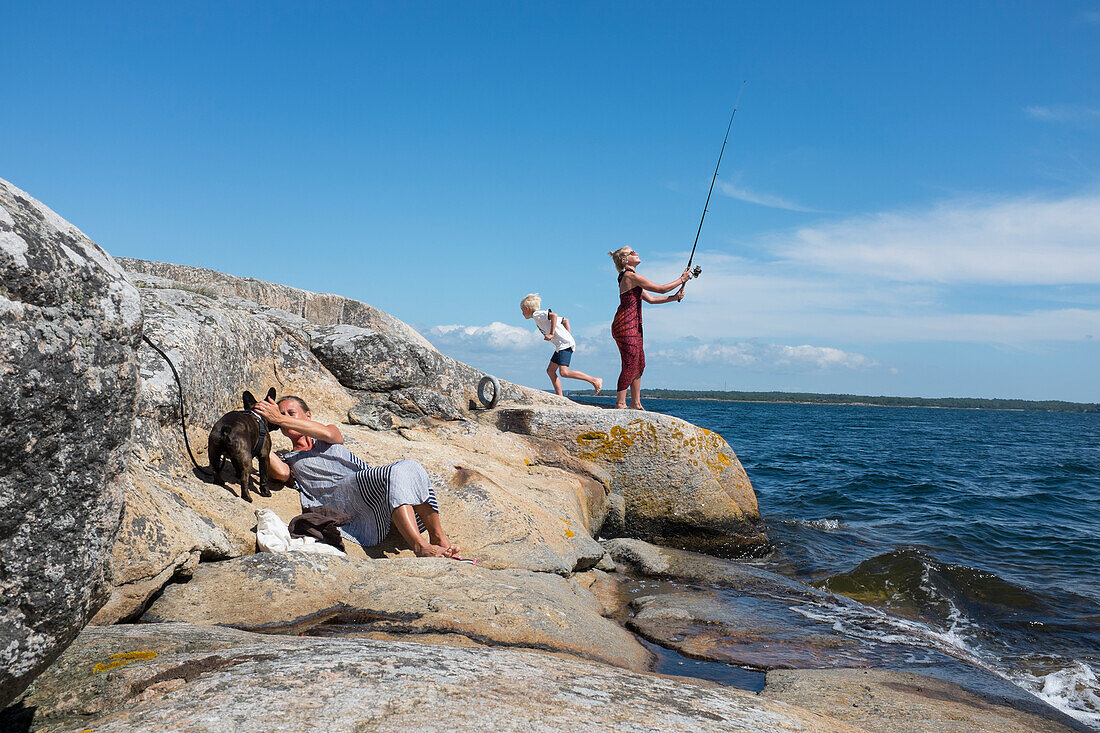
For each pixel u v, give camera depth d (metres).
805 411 99.31
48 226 1.65
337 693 1.86
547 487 7.33
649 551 7.33
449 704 1.84
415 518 4.95
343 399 7.74
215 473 4.92
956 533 10.51
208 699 1.81
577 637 4.02
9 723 1.97
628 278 9.47
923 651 4.82
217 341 5.84
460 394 9.12
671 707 2.10
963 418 90.56
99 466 1.73
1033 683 4.91
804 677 4.00
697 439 8.98
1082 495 15.81
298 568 4.00
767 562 8.55
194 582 3.82
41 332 1.54
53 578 1.63
